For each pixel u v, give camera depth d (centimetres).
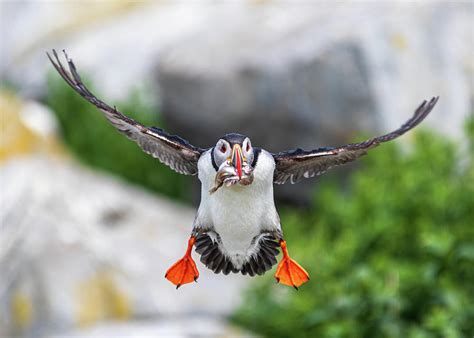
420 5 1739
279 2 1877
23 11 2262
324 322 1136
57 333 1225
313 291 1167
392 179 1318
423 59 1694
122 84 1938
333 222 1323
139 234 1416
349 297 1077
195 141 1780
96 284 1291
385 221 1188
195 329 1185
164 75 1759
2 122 1574
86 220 1398
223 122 1706
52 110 1861
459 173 1312
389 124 1614
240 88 1673
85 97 582
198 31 1948
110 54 2030
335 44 1641
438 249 1084
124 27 2123
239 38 1773
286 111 1645
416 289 1085
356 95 1625
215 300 1323
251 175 532
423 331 1034
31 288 1263
